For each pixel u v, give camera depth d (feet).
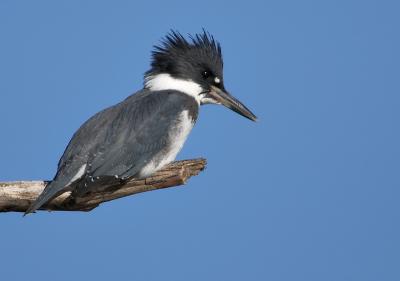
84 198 32.81
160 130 35.29
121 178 33.53
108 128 34.09
